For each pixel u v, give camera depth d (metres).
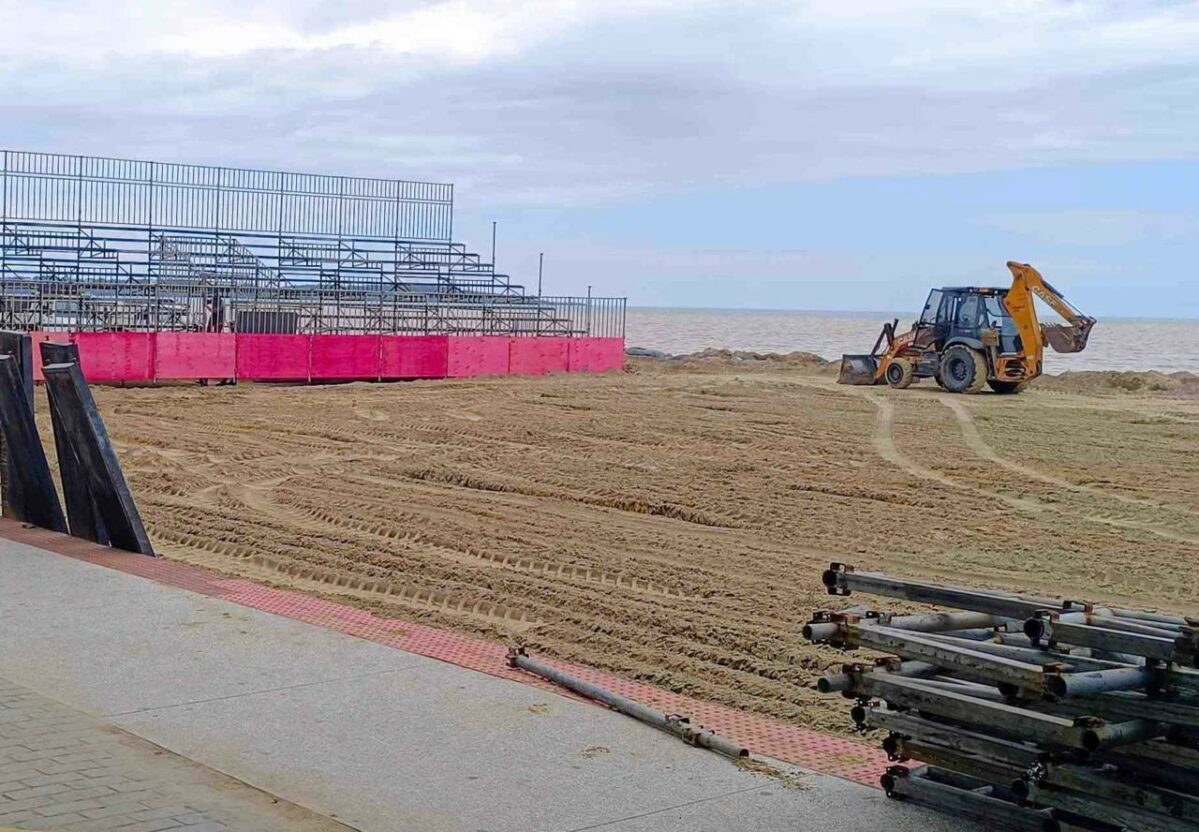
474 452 21.97
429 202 51.03
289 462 20.98
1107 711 5.95
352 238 49.31
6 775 6.73
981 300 35.66
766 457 21.97
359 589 12.41
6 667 8.77
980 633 7.18
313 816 6.41
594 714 8.15
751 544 14.88
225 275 44.00
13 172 43.84
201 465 20.48
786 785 7.02
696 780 7.07
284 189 48.00
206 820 6.26
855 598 12.15
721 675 9.60
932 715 6.68
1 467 14.14
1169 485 19.84
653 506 16.98
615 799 6.77
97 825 6.12
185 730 7.64
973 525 16.28
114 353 33.88
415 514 16.22
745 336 120.19
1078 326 36.25
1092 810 5.91
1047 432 26.34
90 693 8.27
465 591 12.16
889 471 20.62
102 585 11.15
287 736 7.59
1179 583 13.38
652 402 31.22
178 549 14.01
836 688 6.88
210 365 34.91
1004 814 6.36
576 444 23.31
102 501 12.76
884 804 6.77
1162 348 103.00
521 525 15.67
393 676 8.80
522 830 6.36
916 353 36.62
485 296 44.66
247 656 9.17
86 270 43.31
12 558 12.15
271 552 13.80
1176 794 5.71
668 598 12.12
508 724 7.90
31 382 13.62
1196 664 5.63
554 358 40.19
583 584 12.64
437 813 6.54
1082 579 13.51
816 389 35.81
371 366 36.94
